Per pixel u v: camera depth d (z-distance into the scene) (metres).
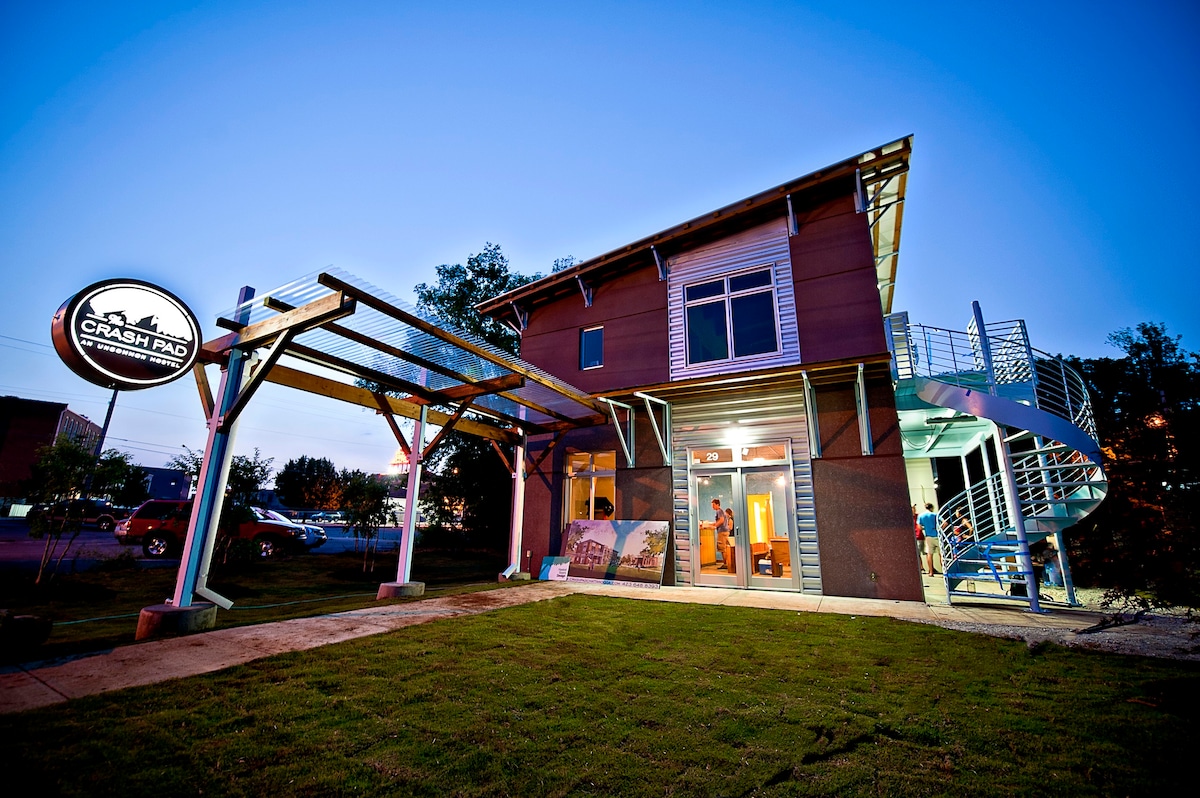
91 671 3.96
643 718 3.45
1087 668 4.53
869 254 9.41
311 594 8.95
